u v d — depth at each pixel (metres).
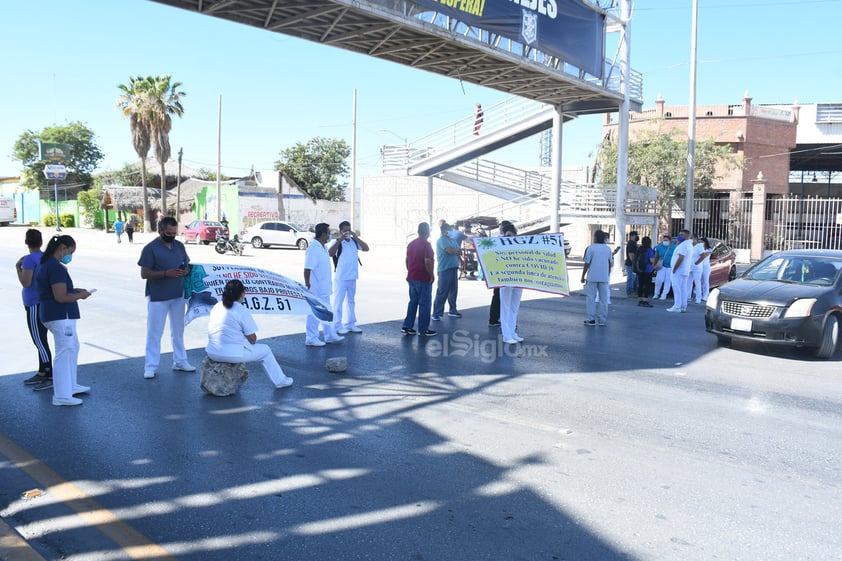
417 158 28.89
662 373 8.16
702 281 15.92
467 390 7.20
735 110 32.44
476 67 16.89
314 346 9.48
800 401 6.95
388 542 3.82
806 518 4.21
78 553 3.69
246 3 11.49
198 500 4.36
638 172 30.56
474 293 16.86
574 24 18.09
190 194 55.34
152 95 43.59
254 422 6.01
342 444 5.46
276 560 3.61
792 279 10.19
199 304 7.94
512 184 29.86
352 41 14.32
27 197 68.00
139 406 6.46
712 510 4.30
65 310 6.40
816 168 45.34
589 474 4.87
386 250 33.78
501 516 4.17
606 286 11.84
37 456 5.13
